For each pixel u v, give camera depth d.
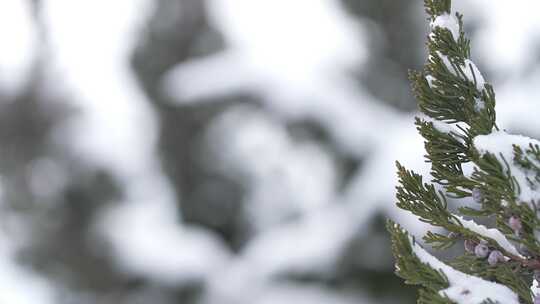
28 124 27.36
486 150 3.92
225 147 23.08
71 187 25.78
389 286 17.97
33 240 25.78
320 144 21.02
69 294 24.95
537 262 4.07
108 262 23.50
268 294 19.16
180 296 22.38
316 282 18.30
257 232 22.20
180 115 24.39
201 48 26.33
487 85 4.23
